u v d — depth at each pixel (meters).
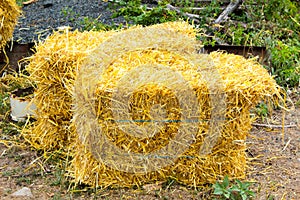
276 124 4.49
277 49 5.58
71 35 3.93
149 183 3.45
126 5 6.60
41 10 7.51
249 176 3.61
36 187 3.43
